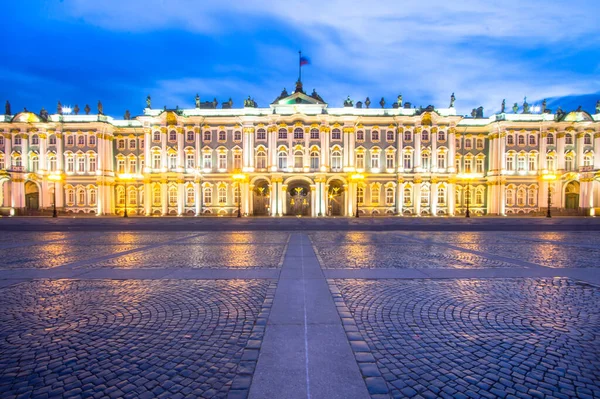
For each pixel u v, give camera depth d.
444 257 14.15
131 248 17.00
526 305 7.77
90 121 59.16
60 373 4.80
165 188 57.88
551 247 17.23
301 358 5.09
